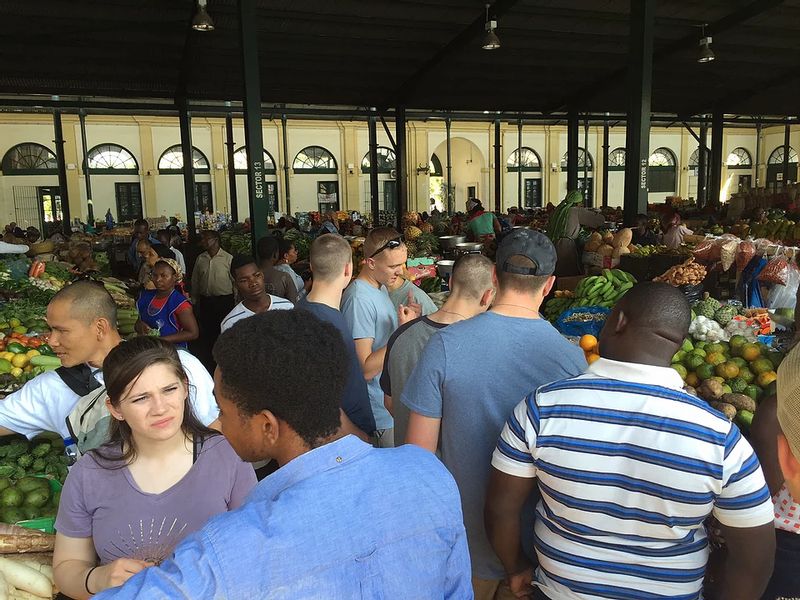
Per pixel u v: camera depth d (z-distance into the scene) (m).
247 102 7.84
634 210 9.00
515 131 33.50
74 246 10.02
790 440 0.59
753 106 19.05
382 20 10.96
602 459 1.31
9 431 2.22
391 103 15.51
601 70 14.50
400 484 0.95
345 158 31.47
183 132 14.24
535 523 1.54
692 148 36.28
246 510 0.87
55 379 2.18
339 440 0.97
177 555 0.82
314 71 13.34
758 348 2.93
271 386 0.92
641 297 1.37
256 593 0.80
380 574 0.88
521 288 1.74
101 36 10.57
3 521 2.07
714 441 1.24
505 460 1.46
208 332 6.47
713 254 4.54
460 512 1.01
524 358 1.67
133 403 1.48
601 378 1.37
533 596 1.61
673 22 11.84
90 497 1.55
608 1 10.59
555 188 34.31
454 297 2.24
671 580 1.32
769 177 37.66
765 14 11.54
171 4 9.48
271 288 4.77
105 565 1.45
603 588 1.36
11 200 27.16
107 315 2.15
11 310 4.35
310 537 0.85
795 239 8.87
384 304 2.92
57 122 19.39
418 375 1.73
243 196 30.36
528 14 11.00
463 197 35.91
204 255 6.42
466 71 13.88
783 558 1.44
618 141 35.12
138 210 29.02
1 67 11.72
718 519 1.30
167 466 1.58
